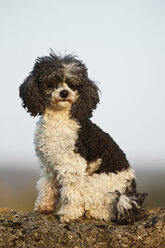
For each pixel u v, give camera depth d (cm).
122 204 759
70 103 805
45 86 841
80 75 846
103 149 805
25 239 696
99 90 896
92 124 830
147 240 696
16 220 769
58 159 780
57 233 703
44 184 855
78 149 783
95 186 782
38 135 812
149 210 832
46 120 812
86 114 840
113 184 798
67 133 786
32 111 855
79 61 886
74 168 773
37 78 853
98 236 714
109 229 725
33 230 706
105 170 802
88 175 793
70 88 845
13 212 834
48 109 834
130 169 842
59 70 833
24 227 727
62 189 793
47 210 851
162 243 695
